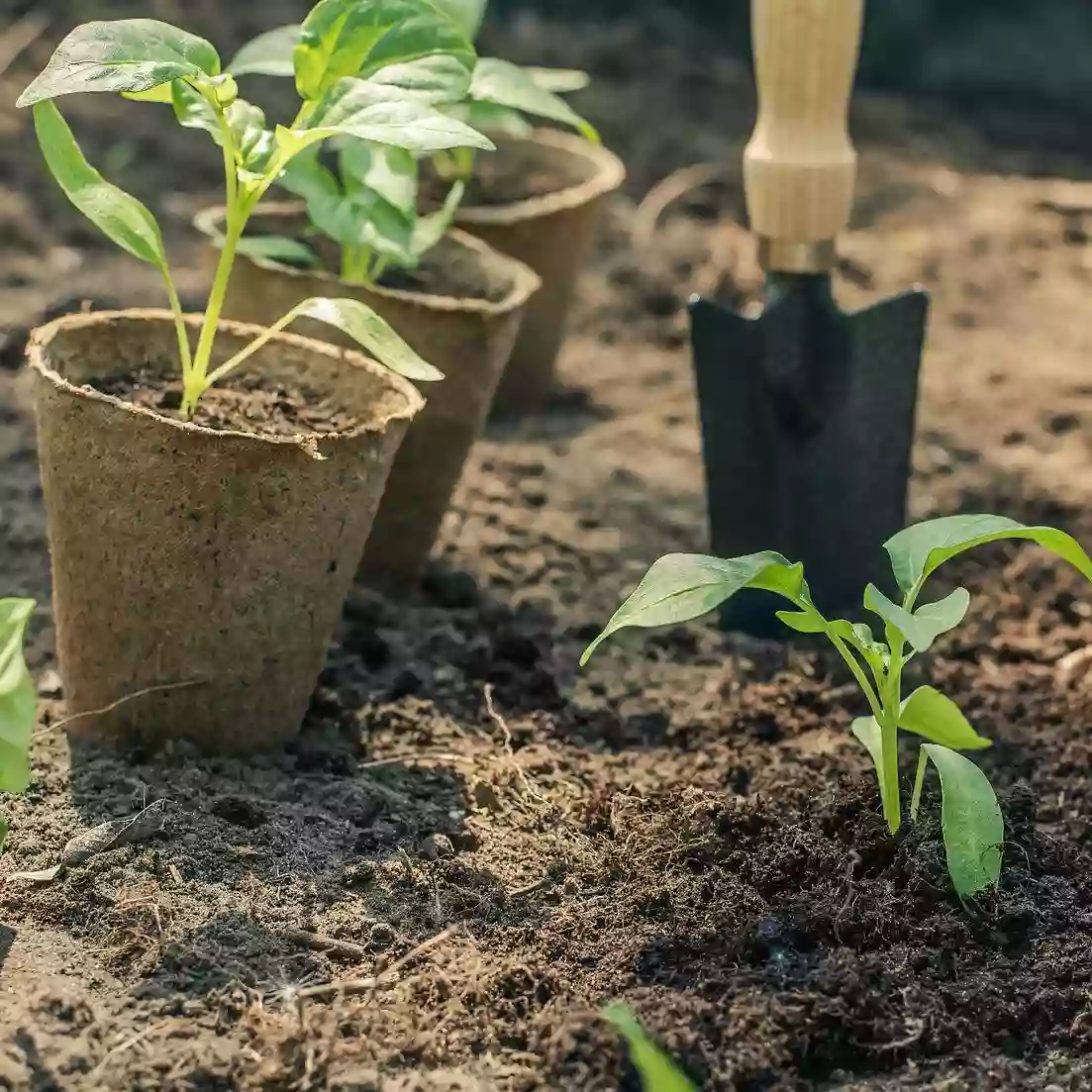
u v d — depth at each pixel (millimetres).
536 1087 844
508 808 928
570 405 1182
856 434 1020
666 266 1309
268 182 913
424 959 874
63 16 1571
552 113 1008
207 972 863
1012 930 885
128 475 899
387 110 902
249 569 908
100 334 944
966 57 2037
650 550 1071
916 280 1321
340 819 915
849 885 889
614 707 985
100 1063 838
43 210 1269
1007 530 892
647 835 915
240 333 955
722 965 874
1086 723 976
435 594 1031
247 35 1598
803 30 975
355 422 940
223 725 925
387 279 1052
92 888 881
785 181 988
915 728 899
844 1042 858
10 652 865
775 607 1021
